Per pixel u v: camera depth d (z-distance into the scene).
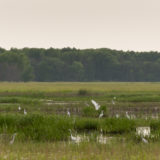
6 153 44.91
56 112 102.06
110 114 97.56
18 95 177.75
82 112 99.94
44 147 49.81
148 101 147.00
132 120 71.00
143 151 46.12
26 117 67.69
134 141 56.47
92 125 70.44
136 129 66.75
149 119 76.81
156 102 140.50
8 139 57.28
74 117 81.12
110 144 52.09
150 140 56.47
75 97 168.25
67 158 41.28
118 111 106.25
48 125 63.34
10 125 65.62
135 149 47.81
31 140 57.12
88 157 41.78
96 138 58.50
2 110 108.69
